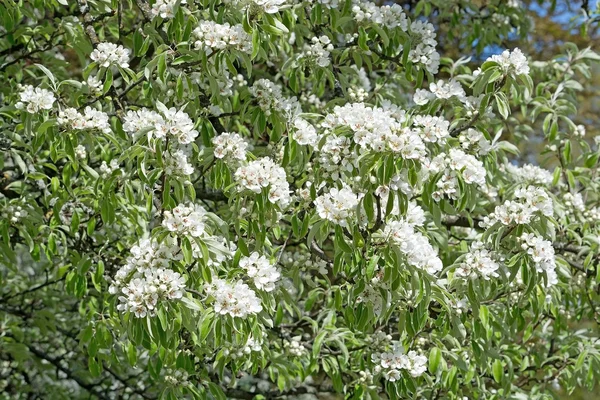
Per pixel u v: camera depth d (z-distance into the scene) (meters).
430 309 4.40
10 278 6.91
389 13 4.88
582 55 6.34
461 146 4.35
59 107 4.19
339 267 3.96
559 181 6.00
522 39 7.27
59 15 6.27
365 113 3.77
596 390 12.12
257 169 3.79
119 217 4.92
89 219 4.87
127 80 4.39
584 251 5.08
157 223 4.04
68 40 5.38
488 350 4.73
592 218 5.43
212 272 3.76
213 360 4.94
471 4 6.82
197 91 4.60
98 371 4.42
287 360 5.08
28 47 5.91
